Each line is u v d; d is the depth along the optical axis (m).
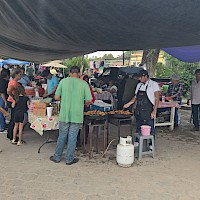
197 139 6.89
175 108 8.11
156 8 2.84
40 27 3.56
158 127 8.24
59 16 3.11
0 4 2.79
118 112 5.37
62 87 4.76
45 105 5.23
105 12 2.98
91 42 4.62
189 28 3.56
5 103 6.56
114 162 5.02
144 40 4.46
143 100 5.44
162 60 21.91
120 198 3.65
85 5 2.78
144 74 5.42
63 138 4.87
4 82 6.54
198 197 3.74
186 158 5.36
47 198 3.60
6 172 4.46
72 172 4.51
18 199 3.56
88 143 6.18
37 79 14.40
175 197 3.72
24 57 6.92
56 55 6.78
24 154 5.37
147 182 4.18
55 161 4.96
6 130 7.18
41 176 4.32
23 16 3.12
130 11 2.94
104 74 13.72
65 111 4.73
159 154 5.57
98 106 6.21
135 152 5.59
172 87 7.98
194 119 7.85
